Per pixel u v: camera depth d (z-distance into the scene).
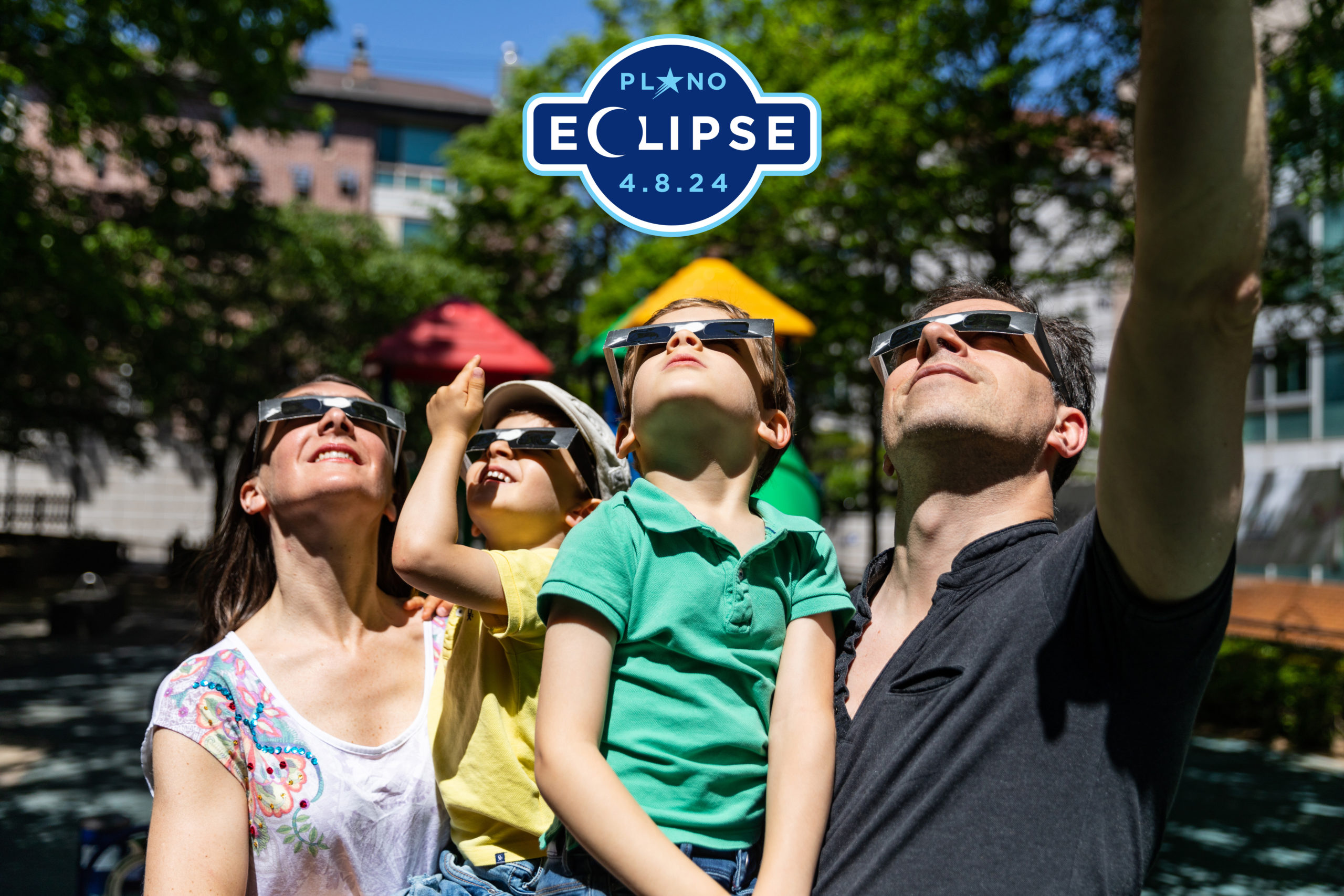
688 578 1.34
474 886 1.53
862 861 1.31
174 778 1.50
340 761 1.61
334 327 25.52
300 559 1.74
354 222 26.67
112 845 3.16
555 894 1.34
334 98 39.78
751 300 5.95
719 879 1.26
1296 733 9.22
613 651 1.31
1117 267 10.62
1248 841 6.09
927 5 9.66
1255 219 1.01
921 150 10.40
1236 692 9.81
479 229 25.58
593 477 1.84
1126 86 9.74
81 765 6.99
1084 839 1.24
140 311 10.47
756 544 1.40
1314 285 9.88
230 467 25.11
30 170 10.23
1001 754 1.31
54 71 9.32
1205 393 1.07
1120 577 1.26
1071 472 1.70
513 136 21.66
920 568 1.57
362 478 1.72
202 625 1.88
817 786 1.29
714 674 1.33
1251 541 13.79
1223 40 0.99
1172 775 1.27
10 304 10.14
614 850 1.16
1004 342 1.58
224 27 10.50
